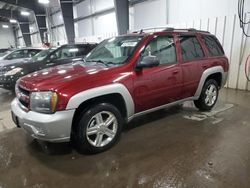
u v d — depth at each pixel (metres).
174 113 4.27
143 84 3.05
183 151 2.82
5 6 18.77
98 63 3.29
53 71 3.04
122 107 3.02
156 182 2.24
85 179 2.33
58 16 16.27
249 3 5.66
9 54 8.85
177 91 3.55
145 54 3.14
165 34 3.44
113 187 2.20
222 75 4.34
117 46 3.43
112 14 11.08
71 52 6.67
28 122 2.52
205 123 3.74
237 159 2.59
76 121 2.64
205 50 4.00
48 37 17.80
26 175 2.44
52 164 2.63
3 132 3.65
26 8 16.92
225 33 6.33
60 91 2.42
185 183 2.21
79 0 13.59
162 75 3.25
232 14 6.17
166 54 3.38
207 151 2.80
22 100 2.77
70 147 3.03
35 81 2.67
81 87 2.53
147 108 3.25
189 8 7.44
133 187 2.19
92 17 12.77
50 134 2.42
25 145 3.15
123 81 2.85
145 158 2.69
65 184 2.27
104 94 2.67
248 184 2.15
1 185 2.28
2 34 27.56
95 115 2.71
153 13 8.88
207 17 6.89
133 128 3.61
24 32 23.30
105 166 2.55
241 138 3.14
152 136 3.29
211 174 2.33
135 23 9.89
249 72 5.95
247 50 5.90
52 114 2.42
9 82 5.84
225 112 4.27
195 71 3.75
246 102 4.94
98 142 2.80
